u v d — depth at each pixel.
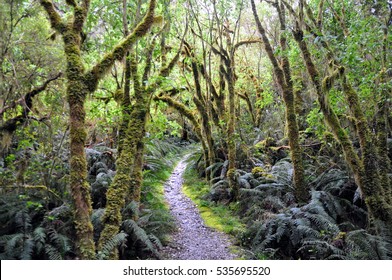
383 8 7.39
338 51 7.49
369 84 6.91
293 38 8.19
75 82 5.85
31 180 7.66
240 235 7.86
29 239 5.87
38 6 7.58
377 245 5.97
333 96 7.62
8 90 7.79
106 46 9.07
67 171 7.94
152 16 6.99
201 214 9.66
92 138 13.20
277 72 8.81
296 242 6.75
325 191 8.30
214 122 12.32
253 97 16.56
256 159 11.96
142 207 8.66
